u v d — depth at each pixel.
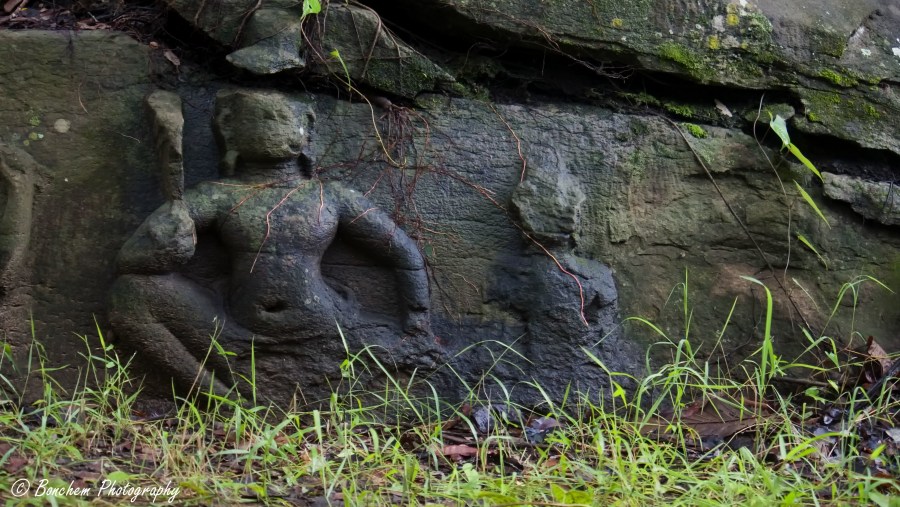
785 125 4.04
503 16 3.93
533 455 3.54
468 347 3.86
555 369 3.86
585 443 3.55
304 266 3.64
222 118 3.68
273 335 3.63
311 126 3.75
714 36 4.09
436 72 3.89
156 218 3.55
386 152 3.87
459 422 3.74
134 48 3.77
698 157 4.08
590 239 4.00
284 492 3.04
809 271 4.16
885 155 4.24
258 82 3.80
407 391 3.68
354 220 3.73
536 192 3.88
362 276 3.82
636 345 4.00
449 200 3.91
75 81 3.72
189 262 3.68
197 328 3.58
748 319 4.10
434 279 3.89
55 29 3.80
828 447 3.57
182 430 3.46
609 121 4.06
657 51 4.04
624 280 4.04
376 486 3.12
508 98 4.10
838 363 4.05
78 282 3.66
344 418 3.71
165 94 3.71
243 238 3.61
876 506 3.03
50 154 3.67
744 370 4.04
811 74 4.16
